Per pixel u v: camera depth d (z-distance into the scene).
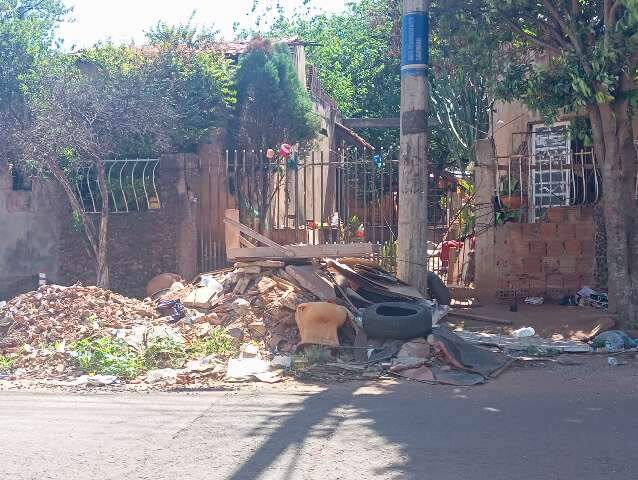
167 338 10.20
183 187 14.43
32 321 11.12
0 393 8.55
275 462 5.76
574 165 13.77
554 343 10.47
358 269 12.12
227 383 8.91
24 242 15.35
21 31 16.16
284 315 10.72
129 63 15.87
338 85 33.38
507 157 13.82
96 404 7.87
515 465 5.55
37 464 5.81
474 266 15.15
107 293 11.80
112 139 14.58
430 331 9.97
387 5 19.80
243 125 17.22
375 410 7.35
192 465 5.73
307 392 8.31
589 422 6.75
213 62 16.27
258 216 14.88
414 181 11.62
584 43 11.22
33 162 14.46
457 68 13.22
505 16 11.59
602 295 12.73
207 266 14.59
